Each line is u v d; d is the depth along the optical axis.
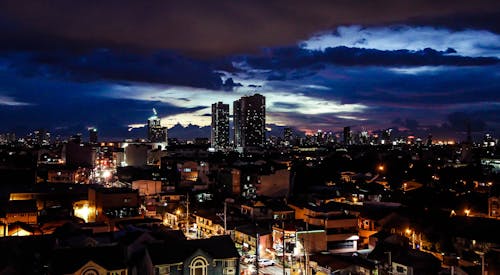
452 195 128.38
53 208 110.19
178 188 145.75
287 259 80.38
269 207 106.62
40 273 60.94
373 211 99.06
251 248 86.12
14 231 86.38
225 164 183.75
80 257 57.81
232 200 121.69
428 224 89.19
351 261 70.69
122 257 59.88
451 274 59.66
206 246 63.00
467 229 83.75
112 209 101.88
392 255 68.62
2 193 115.38
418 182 159.88
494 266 62.75
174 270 58.75
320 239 82.19
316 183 165.12
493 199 107.44
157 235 69.50
